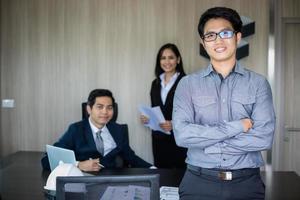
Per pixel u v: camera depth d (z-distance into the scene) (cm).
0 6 396
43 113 399
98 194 117
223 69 153
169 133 324
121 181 115
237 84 154
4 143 407
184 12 375
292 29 373
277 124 377
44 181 203
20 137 404
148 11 380
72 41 390
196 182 150
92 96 251
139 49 383
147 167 260
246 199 145
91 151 246
